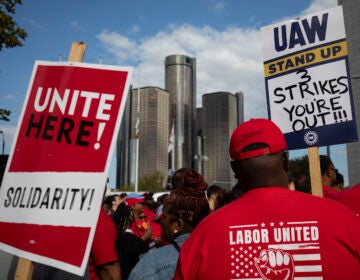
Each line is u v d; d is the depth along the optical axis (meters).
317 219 1.39
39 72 2.59
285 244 1.37
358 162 43.28
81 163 2.35
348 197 2.74
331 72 3.46
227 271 1.39
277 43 3.77
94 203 2.25
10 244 2.30
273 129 1.58
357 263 1.32
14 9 12.56
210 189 4.66
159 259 2.01
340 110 3.37
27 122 2.51
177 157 174.00
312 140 3.44
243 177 1.59
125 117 98.12
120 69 2.48
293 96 3.60
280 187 1.54
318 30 3.56
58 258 2.20
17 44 12.44
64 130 2.43
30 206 2.33
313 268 1.33
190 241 1.52
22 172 2.42
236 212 1.48
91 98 2.46
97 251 2.55
